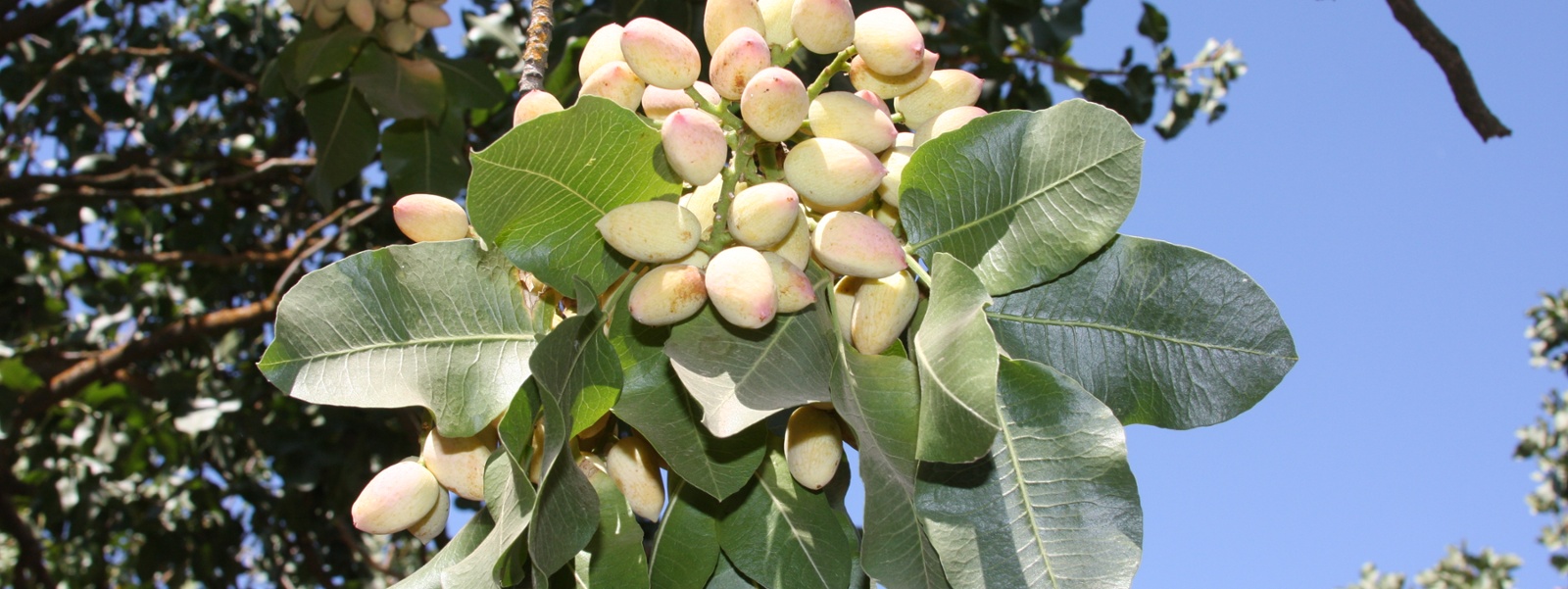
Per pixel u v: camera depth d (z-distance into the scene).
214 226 1.51
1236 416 0.39
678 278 0.37
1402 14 0.84
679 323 0.38
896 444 0.37
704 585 0.42
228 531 1.62
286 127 1.48
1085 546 0.36
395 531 0.42
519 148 0.37
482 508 0.42
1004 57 1.13
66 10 1.29
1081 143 0.39
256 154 1.55
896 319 0.38
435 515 0.43
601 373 0.38
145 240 1.56
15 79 1.45
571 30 0.81
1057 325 0.40
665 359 0.39
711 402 0.36
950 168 0.39
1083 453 0.37
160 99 1.49
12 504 1.60
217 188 1.45
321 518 1.69
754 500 0.43
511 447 0.36
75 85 1.48
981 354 0.34
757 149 0.39
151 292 1.55
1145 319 0.40
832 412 0.41
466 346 0.40
